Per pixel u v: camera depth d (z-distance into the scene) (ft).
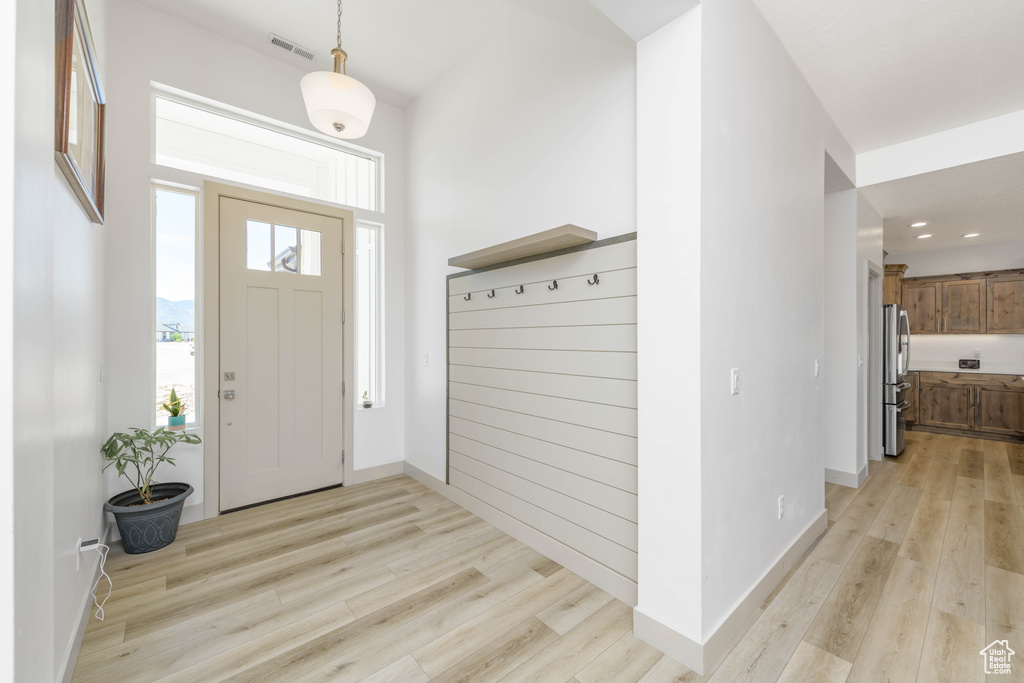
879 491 10.87
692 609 5.12
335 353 11.25
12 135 2.13
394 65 10.61
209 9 8.82
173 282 9.25
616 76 6.79
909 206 13.12
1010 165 10.04
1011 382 16.02
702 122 4.97
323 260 11.05
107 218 8.22
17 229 2.20
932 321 18.72
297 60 10.39
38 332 2.58
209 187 9.39
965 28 6.81
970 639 5.51
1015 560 7.42
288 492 10.52
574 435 7.27
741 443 5.88
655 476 5.49
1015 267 17.22
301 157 11.12
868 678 4.91
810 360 8.14
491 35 9.31
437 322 11.05
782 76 7.13
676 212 5.19
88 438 6.29
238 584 6.87
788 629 5.77
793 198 7.50
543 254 7.88
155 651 5.41
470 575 7.15
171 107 9.32
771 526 6.73
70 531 5.15
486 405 9.29
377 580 7.00
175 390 9.25
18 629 2.23
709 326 5.14
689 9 5.04
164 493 8.67
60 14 4.22
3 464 2.11
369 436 11.92
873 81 8.21
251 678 4.99
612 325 6.66
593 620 6.01
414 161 12.12
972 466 12.80
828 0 6.23
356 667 5.16
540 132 8.17
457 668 5.15
